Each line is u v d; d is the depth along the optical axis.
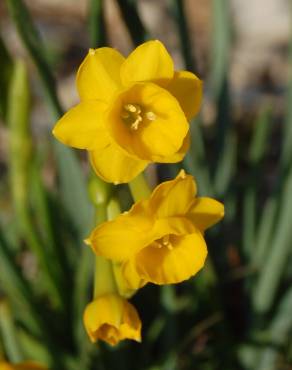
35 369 0.24
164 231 0.22
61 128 0.21
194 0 0.66
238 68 0.57
